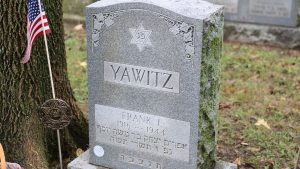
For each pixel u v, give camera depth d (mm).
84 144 4652
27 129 4129
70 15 8984
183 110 3572
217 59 3607
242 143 4906
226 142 4949
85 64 6875
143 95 3699
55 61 4312
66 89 4477
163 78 3580
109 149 3965
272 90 6195
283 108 5703
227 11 8305
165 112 3648
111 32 3670
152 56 3574
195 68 3432
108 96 3838
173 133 3662
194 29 3352
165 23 3451
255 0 8062
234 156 4703
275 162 4570
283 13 7957
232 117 5484
